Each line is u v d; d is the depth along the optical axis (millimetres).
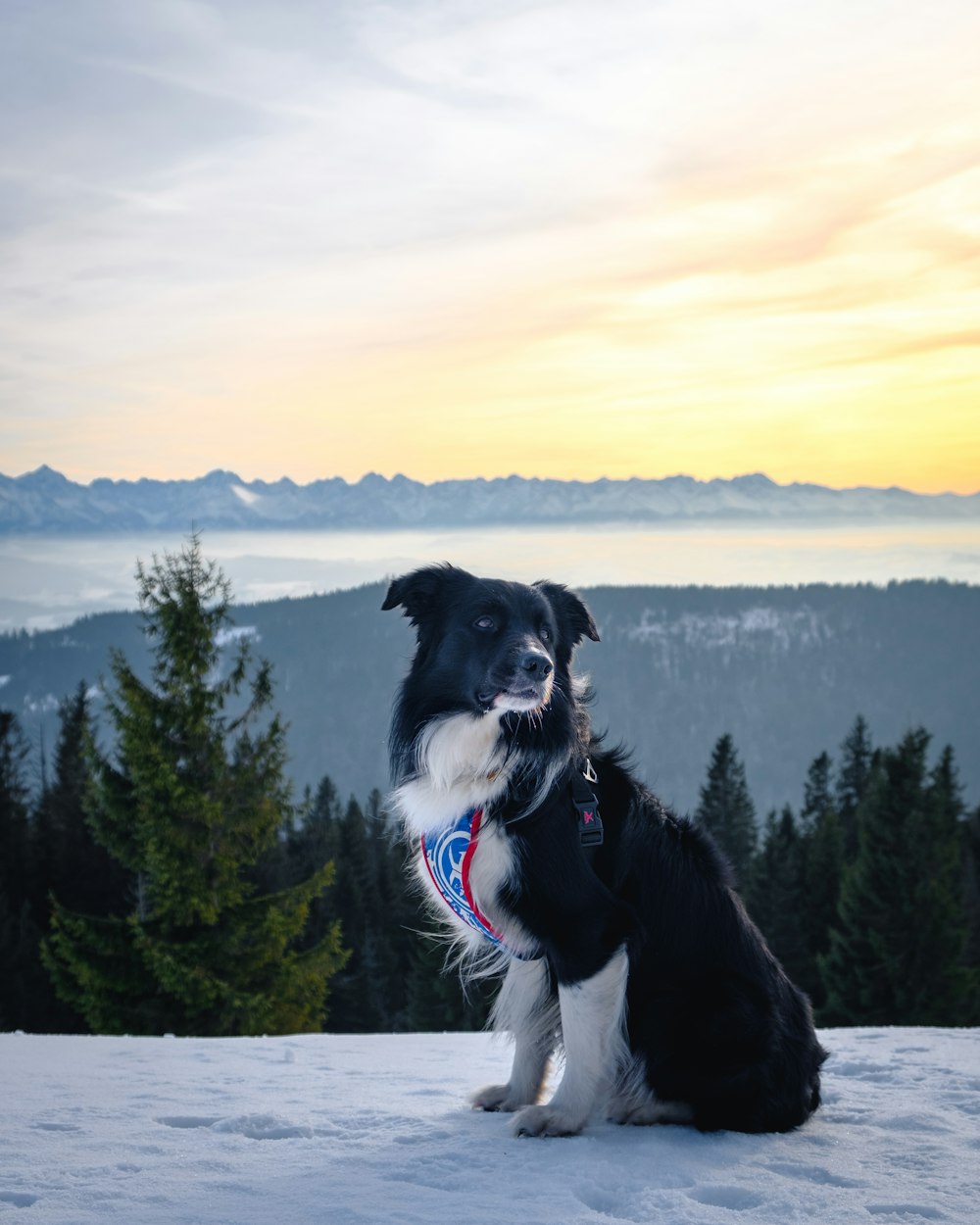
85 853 41250
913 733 34500
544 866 4195
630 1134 4082
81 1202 3143
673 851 4422
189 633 21547
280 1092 4984
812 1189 3359
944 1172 3555
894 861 33344
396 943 50688
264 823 21500
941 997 32938
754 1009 4168
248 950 21094
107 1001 20422
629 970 4266
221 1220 2998
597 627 5125
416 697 4719
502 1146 3848
